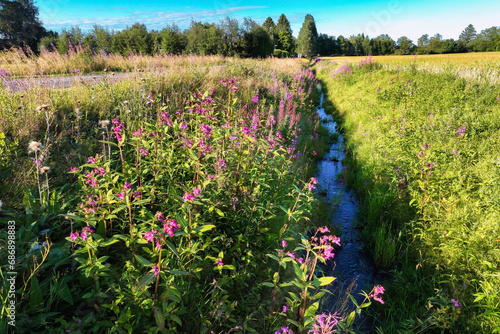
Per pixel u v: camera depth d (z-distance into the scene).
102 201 2.83
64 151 4.04
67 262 2.47
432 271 3.65
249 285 3.13
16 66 7.99
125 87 6.76
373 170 6.32
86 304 2.32
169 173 3.62
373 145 7.38
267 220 3.87
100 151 4.33
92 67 11.78
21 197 3.19
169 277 2.24
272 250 3.56
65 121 4.69
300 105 11.48
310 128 9.58
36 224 2.76
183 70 9.35
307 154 7.47
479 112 7.57
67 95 5.83
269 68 16.33
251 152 4.09
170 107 5.99
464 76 11.36
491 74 11.03
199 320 2.39
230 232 3.40
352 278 3.92
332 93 17.31
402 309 3.31
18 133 4.08
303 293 2.62
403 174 5.53
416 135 6.78
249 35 35.56
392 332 3.03
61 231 2.87
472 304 3.04
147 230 2.43
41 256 2.40
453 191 4.61
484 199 4.18
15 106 4.46
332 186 6.48
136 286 2.13
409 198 5.09
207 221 3.26
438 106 8.81
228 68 11.80
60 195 3.25
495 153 5.28
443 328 2.89
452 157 5.47
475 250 3.50
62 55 11.59
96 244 2.21
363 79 15.45
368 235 4.80
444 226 4.09
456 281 3.35
